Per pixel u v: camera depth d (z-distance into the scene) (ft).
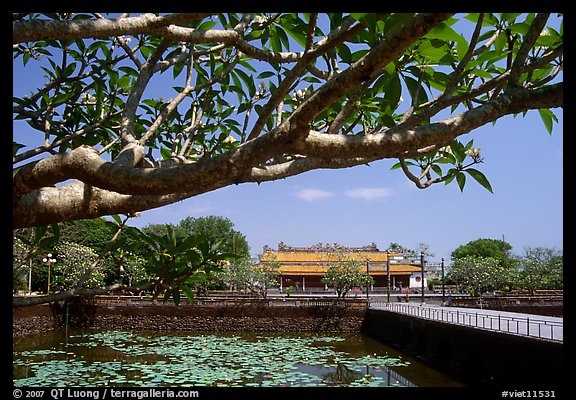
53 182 7.03
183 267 11.79
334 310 112.98
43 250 12.42
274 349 81.92
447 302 130.62
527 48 8.09
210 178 6.84
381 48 6.11
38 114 14.78
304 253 197.26
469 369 57.77
